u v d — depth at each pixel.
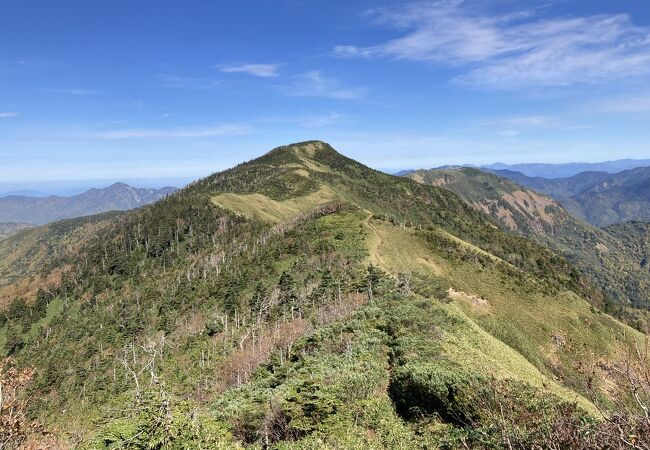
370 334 39.66
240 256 147.38
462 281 94.62
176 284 153.88
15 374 20.00
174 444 17.27
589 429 10.54
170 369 90.44
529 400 16.95
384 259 100.81
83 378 113.81
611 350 77.62
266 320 93.56
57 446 20.52
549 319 84.62
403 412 26.02
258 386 38.19
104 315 153.50
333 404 23.92
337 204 162.12
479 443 16.19
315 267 104.50
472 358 35.84
